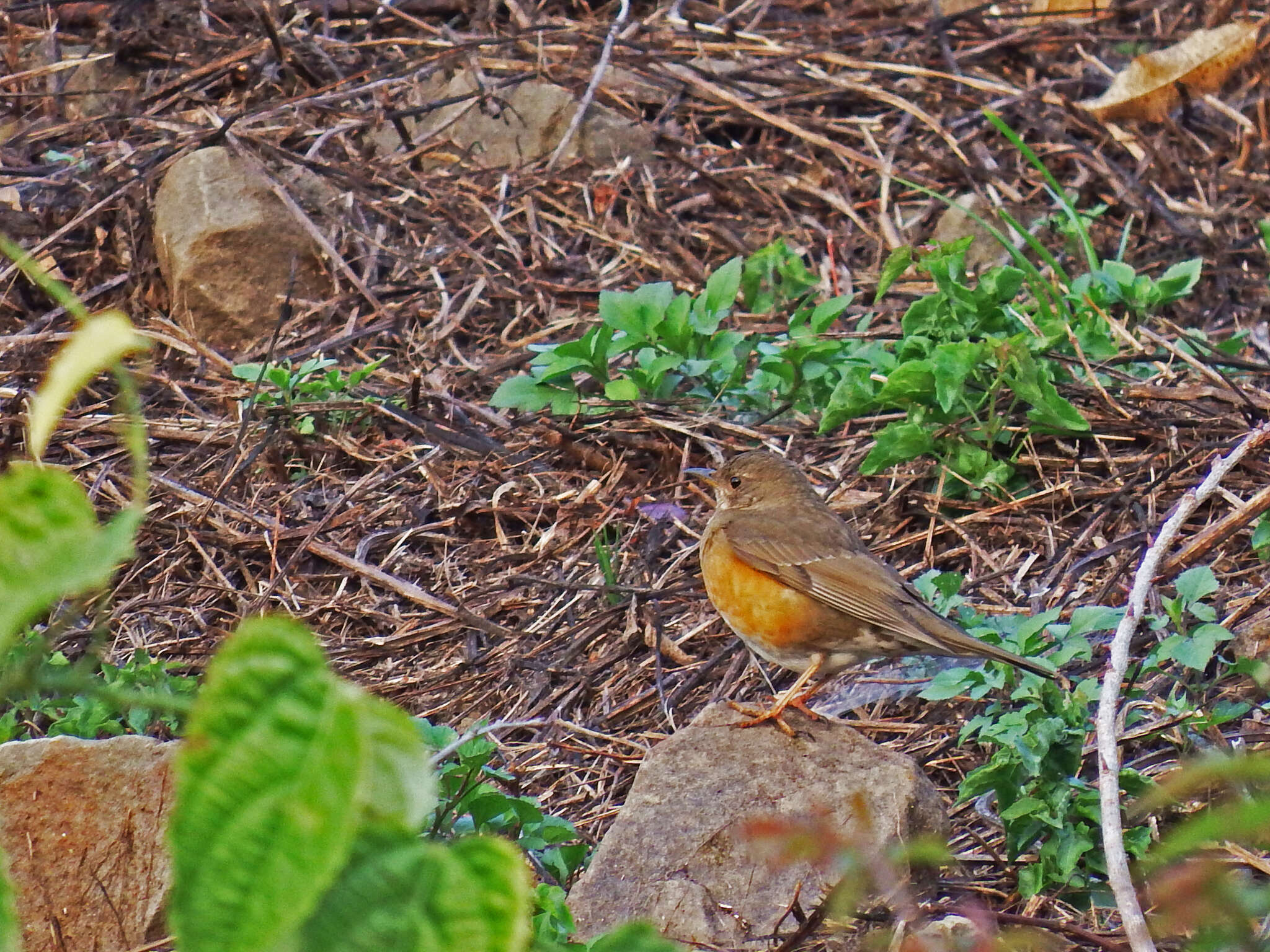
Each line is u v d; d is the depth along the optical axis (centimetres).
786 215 1522
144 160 1470
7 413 1180
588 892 703
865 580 850
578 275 1412
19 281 1374
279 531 1075
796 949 641
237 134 1454
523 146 1559
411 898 224
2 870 228
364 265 1399
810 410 1209
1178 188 1557
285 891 203
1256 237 1480
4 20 1686
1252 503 948
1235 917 314
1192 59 1538
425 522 1103
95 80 1631
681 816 732
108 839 657
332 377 1191
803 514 909
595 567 1052
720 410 1209
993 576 1016
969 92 1669
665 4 1802
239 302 1331
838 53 1703
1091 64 1730
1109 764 604
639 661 970
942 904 661
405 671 967
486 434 1197
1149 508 1052
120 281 1378
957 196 1541
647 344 1202
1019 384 1058
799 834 318
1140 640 916
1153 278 1438
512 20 1759
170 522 1082
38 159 1530
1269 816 250
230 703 207
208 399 1241
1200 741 756
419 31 1739
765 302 1374
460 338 1341
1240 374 1209
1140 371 1222
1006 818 705
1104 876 708
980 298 1173
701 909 681
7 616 210
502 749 893
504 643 984
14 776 654
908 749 861
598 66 1573
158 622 998
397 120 1550
